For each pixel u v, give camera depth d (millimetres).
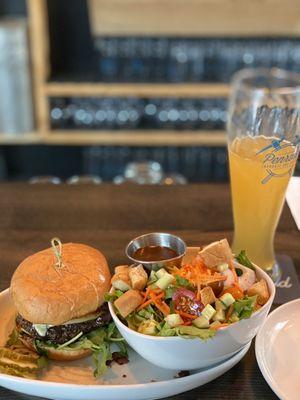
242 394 385
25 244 569
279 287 500
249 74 1446
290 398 362
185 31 1423
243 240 519
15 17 1486
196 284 380
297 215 620
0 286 496
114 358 409
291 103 639
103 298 405
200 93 1413
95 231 598
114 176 1594
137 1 1343
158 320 373
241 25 1403
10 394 387
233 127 589
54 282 402
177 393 381
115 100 1464
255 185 480
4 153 1680
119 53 1458
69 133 1473
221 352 370
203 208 651
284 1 1332
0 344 421
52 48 1520
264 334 417
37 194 686
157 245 461
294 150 475
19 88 1421
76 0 1484
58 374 396
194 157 1569
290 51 1457
